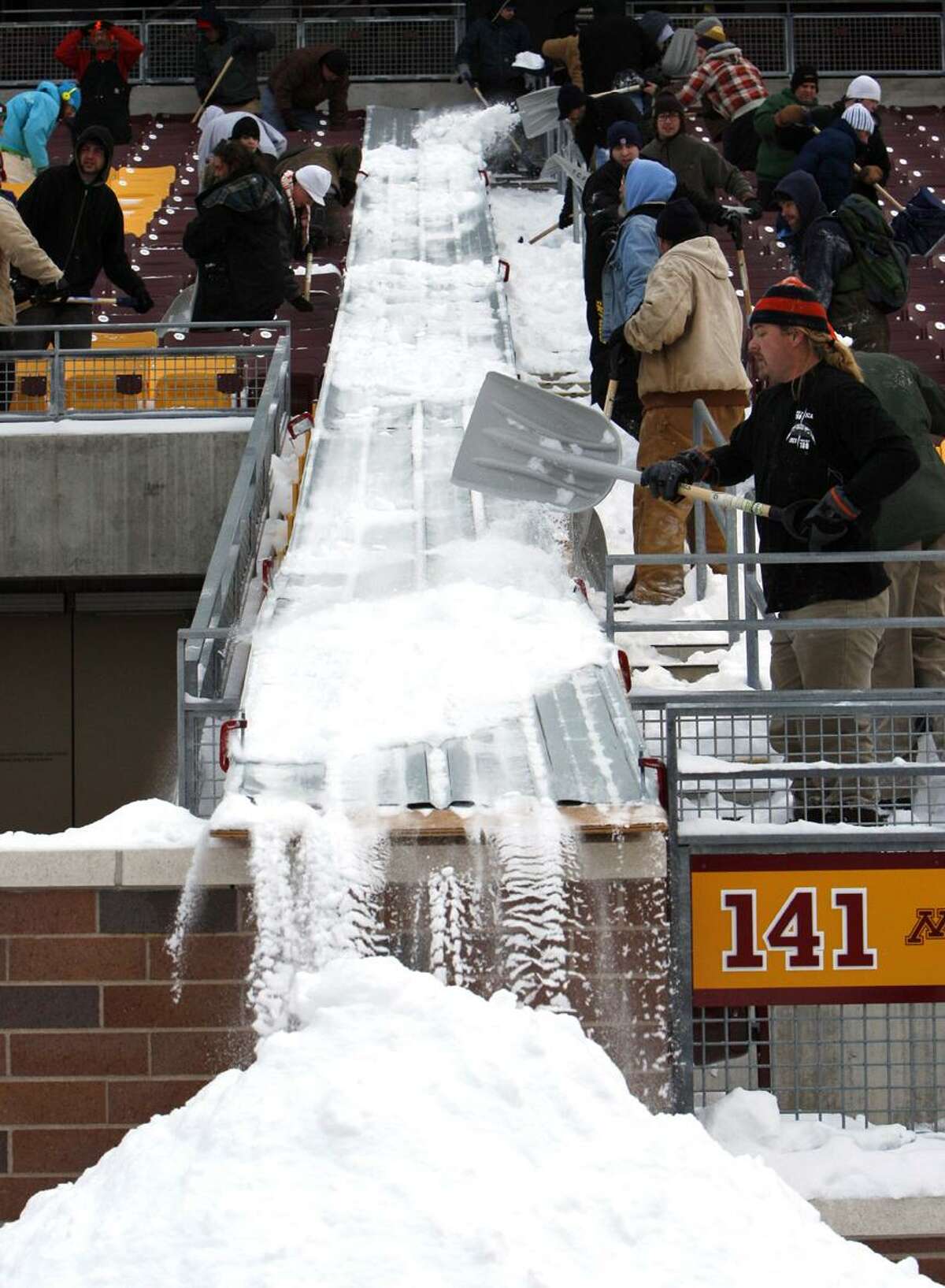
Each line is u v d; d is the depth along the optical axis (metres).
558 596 24.03
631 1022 17.44
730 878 18.08
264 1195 11.71
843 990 18.14
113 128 61.09
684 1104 17.80
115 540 33.56
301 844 17.41
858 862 18.14
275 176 42.59
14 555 33.56
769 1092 18.41
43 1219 12.74
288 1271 10.95
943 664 24.20
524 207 52.91
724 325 28.58
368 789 18.16
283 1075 12.97
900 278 33.12
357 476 29.45
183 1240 11.43
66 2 79.00
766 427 21.22
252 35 60.41
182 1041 17.44
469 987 17.33
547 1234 11.28
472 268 42.75
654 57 52.94
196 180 58.53
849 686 21.02
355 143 59.81
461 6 70.62
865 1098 18.42
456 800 17.80
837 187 41.09
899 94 70.12
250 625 25.52
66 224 37.53
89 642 36.69
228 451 33.34
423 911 17.33
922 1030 18.95
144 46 70.00
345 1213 11.45
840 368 20.81
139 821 17.95
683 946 17.92
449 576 24.59
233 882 17.38
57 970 17.50
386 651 21.75
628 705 20.12
